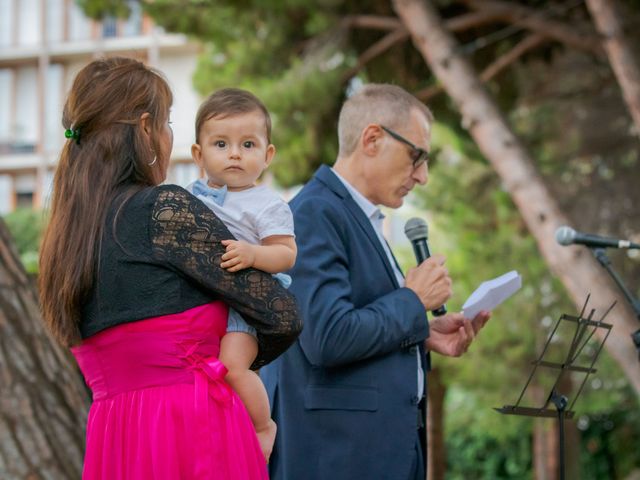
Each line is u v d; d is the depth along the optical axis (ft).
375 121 11.95
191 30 32.19
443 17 31.35
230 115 9.60
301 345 11.02
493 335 33.40
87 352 8.66
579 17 31.01
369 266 11.43
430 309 11.49
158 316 8.31
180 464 8.25
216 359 8.53
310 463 11.00
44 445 13.98
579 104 35.50
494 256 34.45
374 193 12.07
